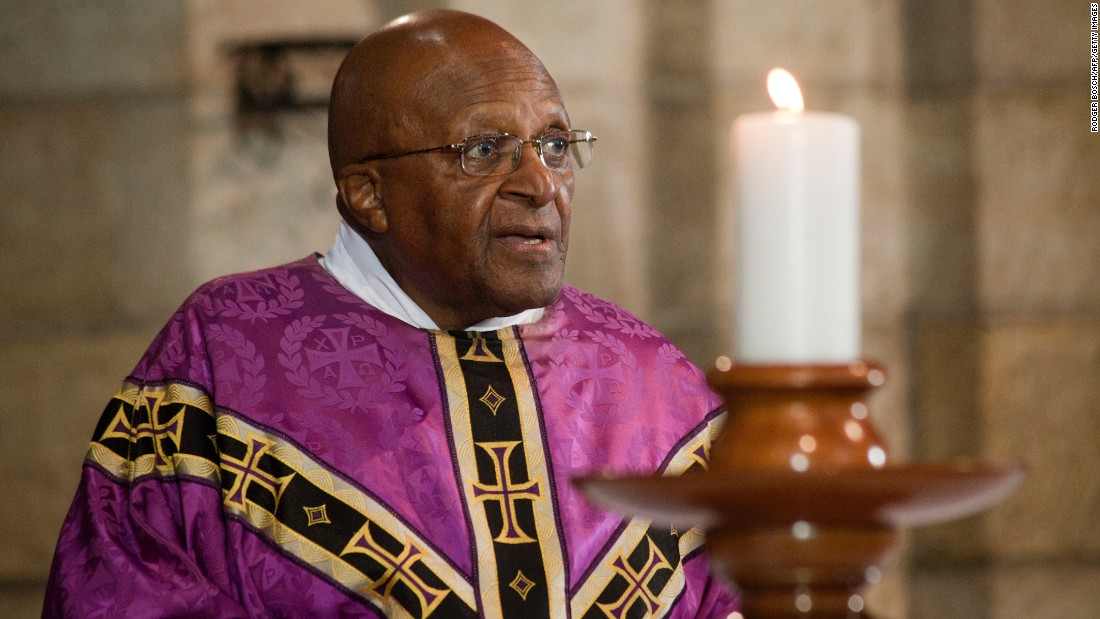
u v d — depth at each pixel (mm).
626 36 7516
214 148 7359
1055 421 7676
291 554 3658
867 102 7637
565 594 3738
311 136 7371
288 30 7336
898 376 7637
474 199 3736
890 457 1954
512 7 7449
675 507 1853
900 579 7562
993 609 7594
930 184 7668
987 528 7617
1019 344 7668
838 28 7621
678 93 7559
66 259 7309
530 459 3900
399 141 3830
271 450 3760
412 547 3686
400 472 3779
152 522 3689
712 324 7551
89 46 7316
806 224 1903
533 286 3764
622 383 4145
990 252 7691
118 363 7312
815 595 1897
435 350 3988
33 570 7254
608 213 7461
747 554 1872
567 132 3863
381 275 4082
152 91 7336
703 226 7562
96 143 7320
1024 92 7691
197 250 7352
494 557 3730
